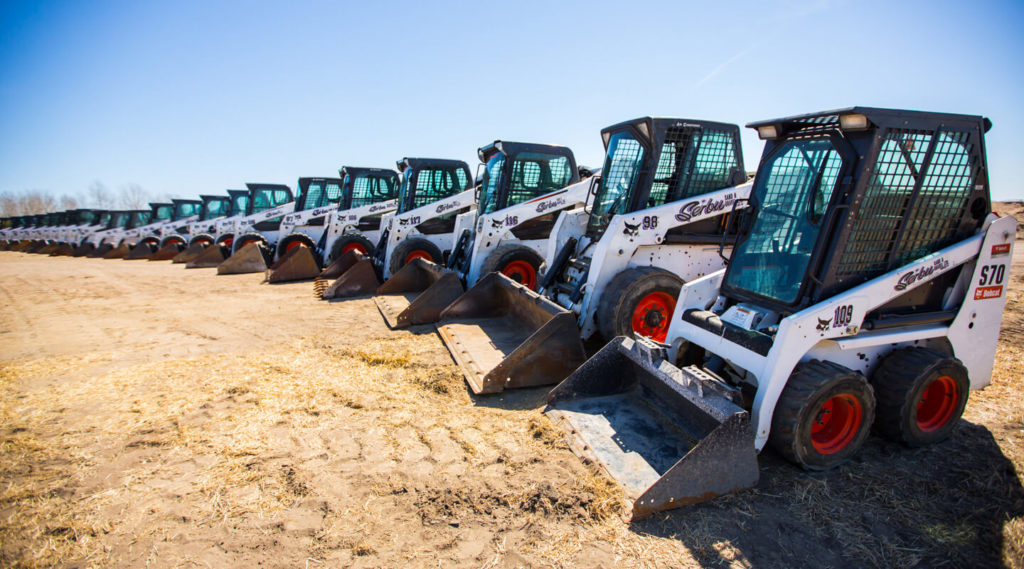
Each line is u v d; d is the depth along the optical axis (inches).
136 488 121.8
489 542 103.2
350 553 100.3
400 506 114.8
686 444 131.6
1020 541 102.3
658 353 145.0
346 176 502.0
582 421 145.3
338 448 140.5
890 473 126.0
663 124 211.9
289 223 549.6
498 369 175.9
